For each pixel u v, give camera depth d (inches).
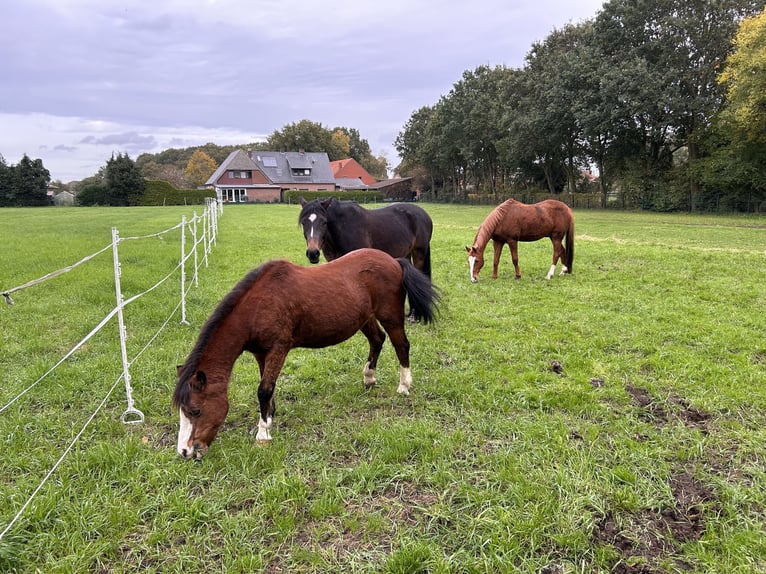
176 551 106.6
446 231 811.4
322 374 202.7
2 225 863.7
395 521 115.1
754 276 373.7
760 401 168.9
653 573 99.8
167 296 323.6
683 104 1114.1
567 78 1307.8
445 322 272.5
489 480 129.3
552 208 374.9
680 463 136.9
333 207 254.7
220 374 132.9
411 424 158.1
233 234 760.3
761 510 117.6
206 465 135.8
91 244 569.3
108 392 177.0
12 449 141.7
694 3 1133.1
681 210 1312.7
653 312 280.7
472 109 1870.1
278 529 111.7
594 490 123.3
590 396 176.1
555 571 100.3
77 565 100.9
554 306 299.4
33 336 239.1
